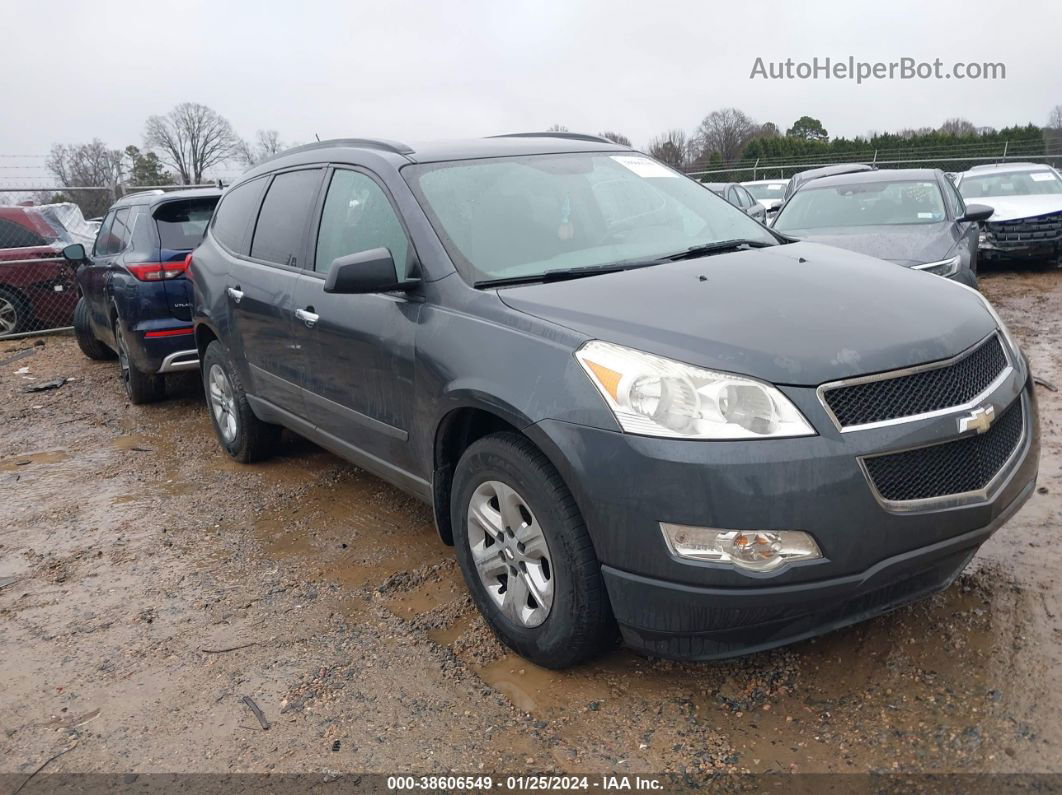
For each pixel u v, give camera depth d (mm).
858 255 3582
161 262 6680
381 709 2852
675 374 2471
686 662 2881
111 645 3426
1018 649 2811
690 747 2541
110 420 7160
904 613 3076
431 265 3311
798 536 2361
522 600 2975
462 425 3221
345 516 4574
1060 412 5164
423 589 3662
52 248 11430
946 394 2545
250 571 4012
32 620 3691
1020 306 8930
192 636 3441
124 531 4641
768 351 2486
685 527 2414
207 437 6383
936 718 2541
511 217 3545
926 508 2463
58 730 2896
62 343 11070
